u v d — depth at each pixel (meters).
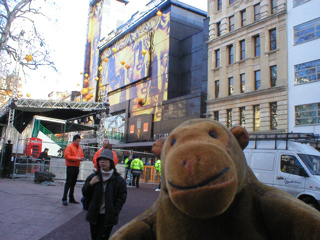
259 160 9.05
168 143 1.44
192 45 33.81
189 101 29.75
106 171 3.65
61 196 8.61
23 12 16.56
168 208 1.50
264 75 23.67
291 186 8.06
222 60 27.73
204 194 1.11
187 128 1.41
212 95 28.17
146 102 36.94
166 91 33.84
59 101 17.88
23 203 6.94
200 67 32.09
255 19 25.47
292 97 21.44
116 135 40.81
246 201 1.42
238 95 25.25
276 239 1.39
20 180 12.91
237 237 1.35
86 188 3.62
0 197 7.50
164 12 36.75
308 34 21.23
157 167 13.53
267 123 22.80
